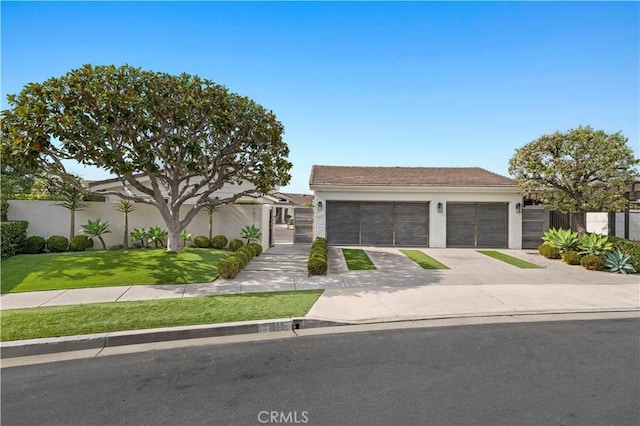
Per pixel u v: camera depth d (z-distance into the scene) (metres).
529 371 4.18
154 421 3.20
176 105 9.31
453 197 16.52
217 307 6.54
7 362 4.55
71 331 5.27
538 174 13.61
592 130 12.93
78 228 13.46
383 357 4.61
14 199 13.23
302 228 18.97
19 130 8.34
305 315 6.11
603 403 3.46
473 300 7.34
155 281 8.73
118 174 9.06
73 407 3.44
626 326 5.95
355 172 19.20
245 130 10.26
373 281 9.10
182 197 11.20
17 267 9.38
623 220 14.63
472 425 3.09
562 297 7.64
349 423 3.12
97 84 8.66
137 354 4.78
